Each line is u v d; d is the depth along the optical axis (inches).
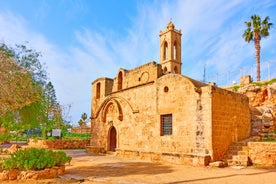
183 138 690.8
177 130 711.1
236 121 725.3
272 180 429.1
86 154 1003.9
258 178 448.8
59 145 1315.2
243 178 450.3
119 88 1042.7
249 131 801.6
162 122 773.9
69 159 563.2
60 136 1450.5
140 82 907.4
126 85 986.1
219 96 668.7
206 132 636.7
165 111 756.6
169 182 417.4
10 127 652.7
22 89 557.6
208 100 644.7
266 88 1181.7
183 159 671.1
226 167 599.5
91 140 1141.7
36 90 634.8
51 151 522.3
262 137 805.2
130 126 895.7
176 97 729.6
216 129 641.6
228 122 688.4
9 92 519.2
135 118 875.4
